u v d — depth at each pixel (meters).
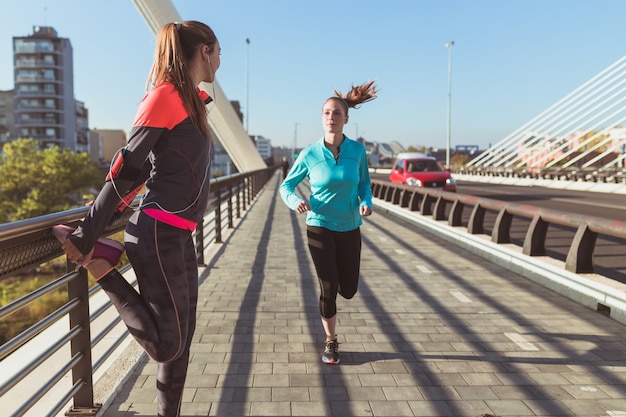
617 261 7.39
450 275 6.24
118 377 3.14
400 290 5.50
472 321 4.41
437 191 10.25
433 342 3.88
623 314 4.33
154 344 1.96
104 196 1.80
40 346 3.74
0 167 55.00
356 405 2.86
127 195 2.07
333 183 3.32
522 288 5.59
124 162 1.79
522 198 19.78
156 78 1.99
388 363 3.46
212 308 4.82
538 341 3.89
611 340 3.92
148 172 2.10
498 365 3.43
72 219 2.32
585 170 29.19
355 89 3.54
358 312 4.68
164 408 2.21
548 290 5.50
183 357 2.22
